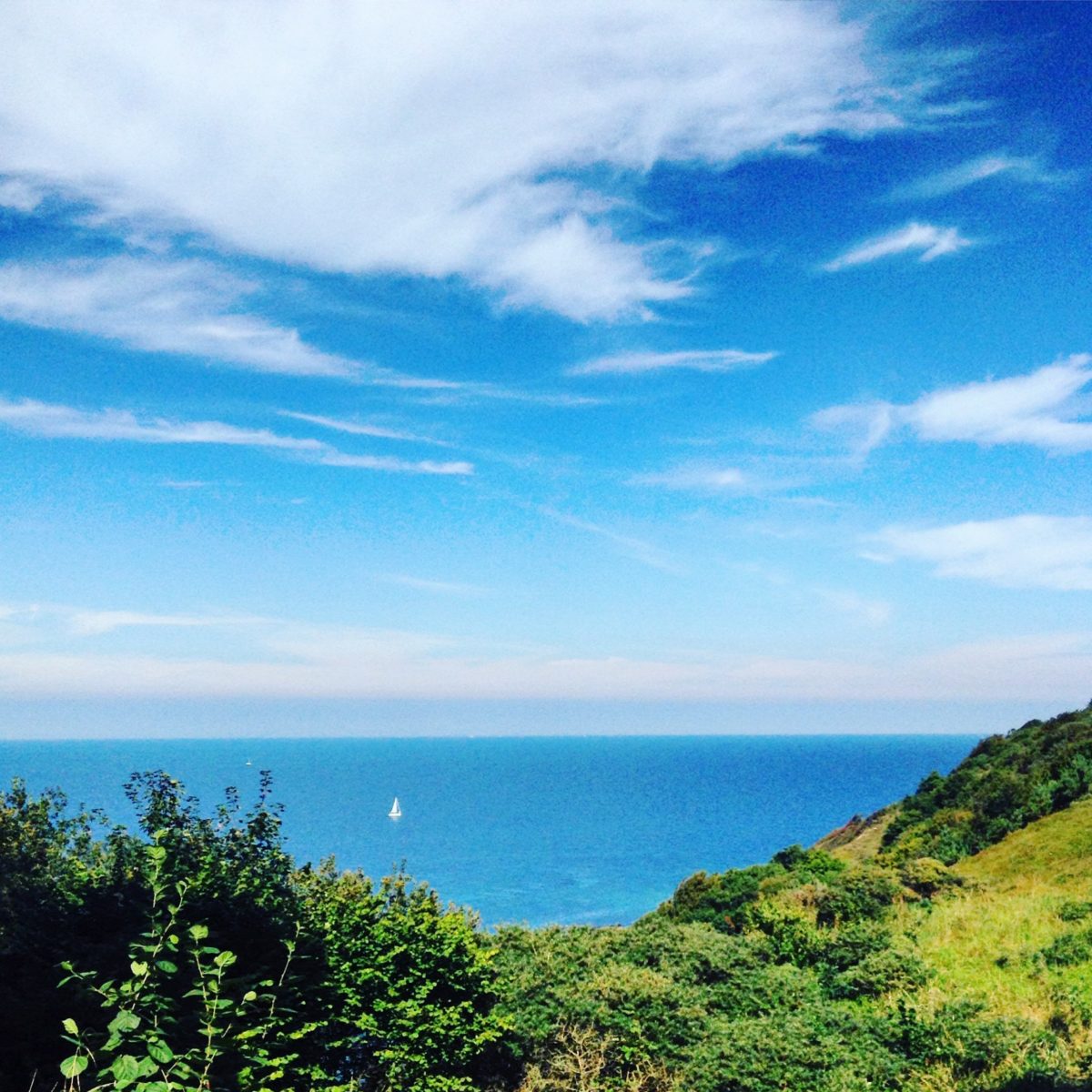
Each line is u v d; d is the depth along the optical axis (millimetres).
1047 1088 9953
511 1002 12195
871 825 41781
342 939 11016
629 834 172500
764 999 13969
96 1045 7879
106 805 138625
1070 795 28250
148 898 10719
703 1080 10891
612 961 14562
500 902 103750
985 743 39781
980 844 28141
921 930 18250
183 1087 7059
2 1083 7656
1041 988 13430
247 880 11789
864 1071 11047
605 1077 11242
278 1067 8945
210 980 8375
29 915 10023
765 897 26453
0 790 14289
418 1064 10234
